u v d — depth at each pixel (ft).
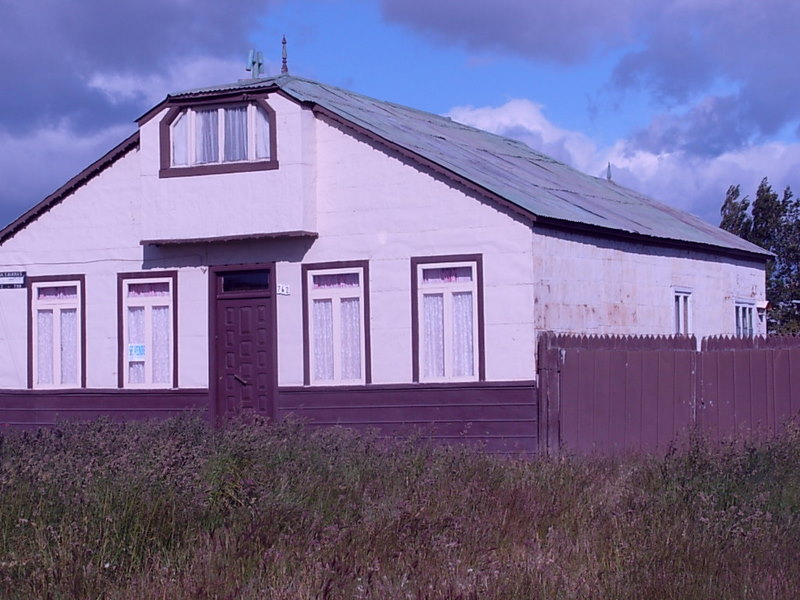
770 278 115.44
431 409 56.24
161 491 33.09
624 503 36.65
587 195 73.82
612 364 55.16
